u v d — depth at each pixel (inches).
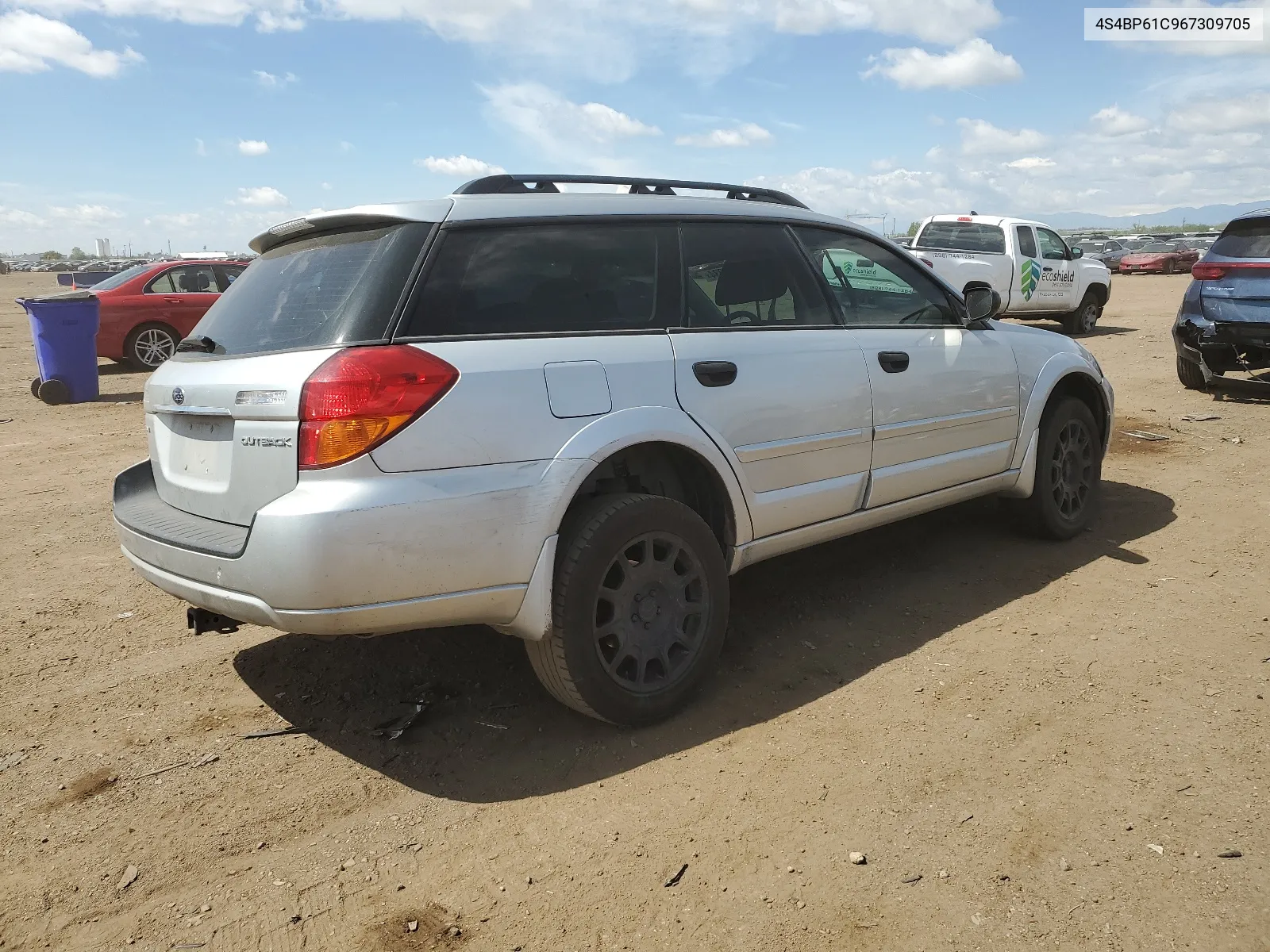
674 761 119.9
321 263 123.4
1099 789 109.9
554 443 117.0
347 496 104.6
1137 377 417.1
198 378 119.4
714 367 134.9
